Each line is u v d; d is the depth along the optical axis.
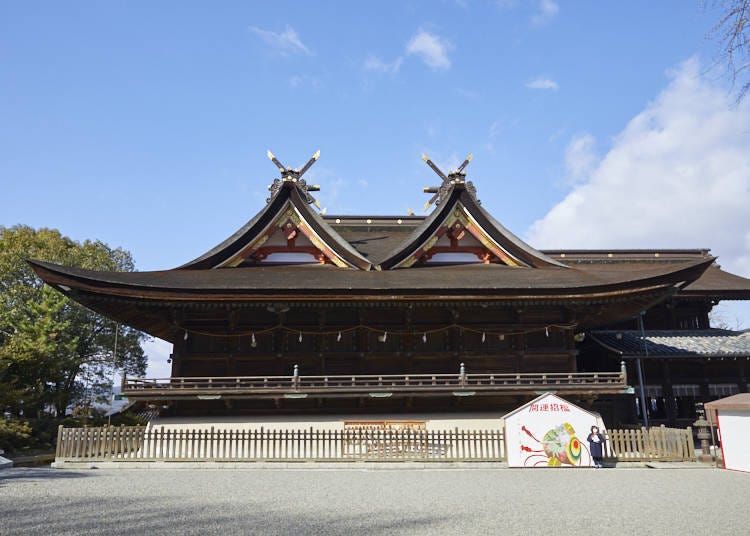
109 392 47.50
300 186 27.09
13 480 15.16
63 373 40.41
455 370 23.72
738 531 9.42
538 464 18.88
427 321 24.14
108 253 49.97
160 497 12.63
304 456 19.75
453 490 13.95
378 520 10.23
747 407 17.75
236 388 21.38
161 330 27.02
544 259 26.17
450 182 27.52
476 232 27.12
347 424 22.39
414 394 21.61
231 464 19.30
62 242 49.38
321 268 26.17
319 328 23.52
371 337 23.89
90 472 17.50
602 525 9.89
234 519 10.20
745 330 29.86
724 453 18.73
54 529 9.29
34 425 30.88
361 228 34.31
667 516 10.66
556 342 24.23
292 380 22.05
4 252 43.25
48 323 36.50
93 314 45.69
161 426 21.75
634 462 19.61
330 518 10.38
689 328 30.98
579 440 19.06
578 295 22.14
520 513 10.95
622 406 27.56
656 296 22.52
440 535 9.10
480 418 22.78
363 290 21.55
